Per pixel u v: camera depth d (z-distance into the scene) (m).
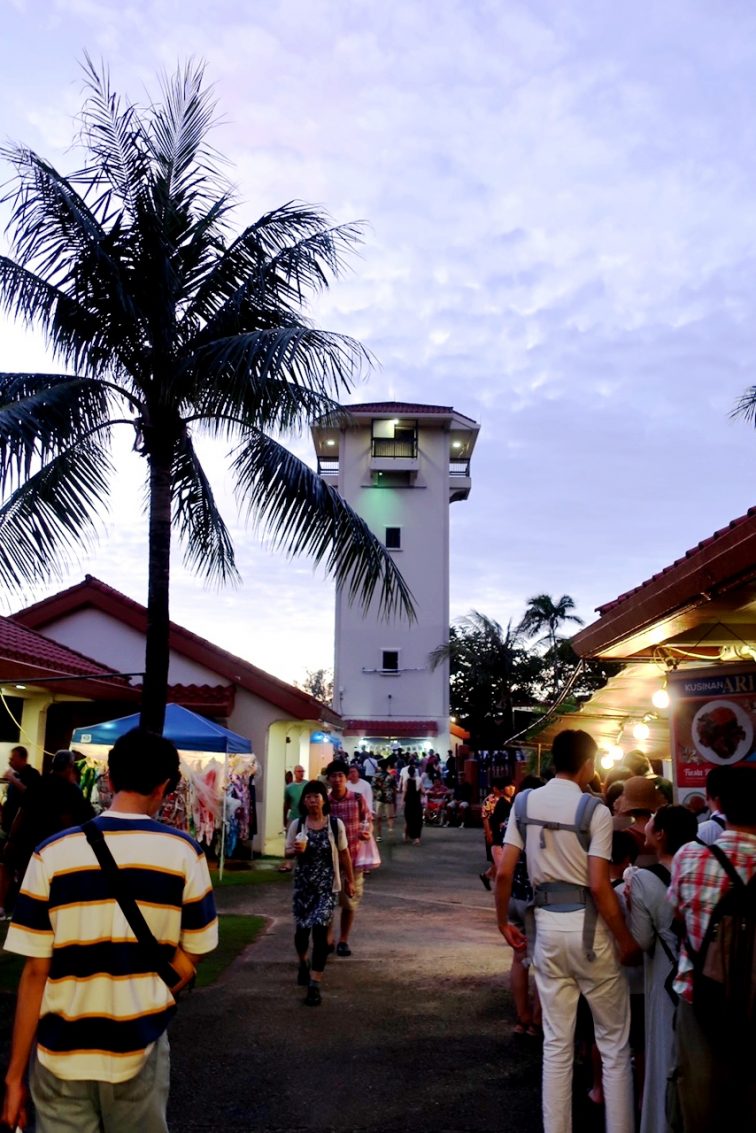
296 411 9.99
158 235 10.19
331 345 9.25
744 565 5.12
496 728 49.53
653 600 6.54
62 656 15.59
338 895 9.27
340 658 46.62
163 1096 2.99
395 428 48.59
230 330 10.56
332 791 9.79
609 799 6.81
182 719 15.41
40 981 2.92
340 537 10.05
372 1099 5.41
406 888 14.66
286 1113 5.20
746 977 3.49
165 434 10.36
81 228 9.88
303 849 7.76
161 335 10.23
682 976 3.64
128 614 19.61
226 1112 5.21
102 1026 2.85
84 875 2.95
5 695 14.76
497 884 4.79
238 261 10.82
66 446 9.64
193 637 19.17
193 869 3.07
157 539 10.23
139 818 3.09
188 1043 6.40
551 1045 4.42
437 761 36.47
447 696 46.06
